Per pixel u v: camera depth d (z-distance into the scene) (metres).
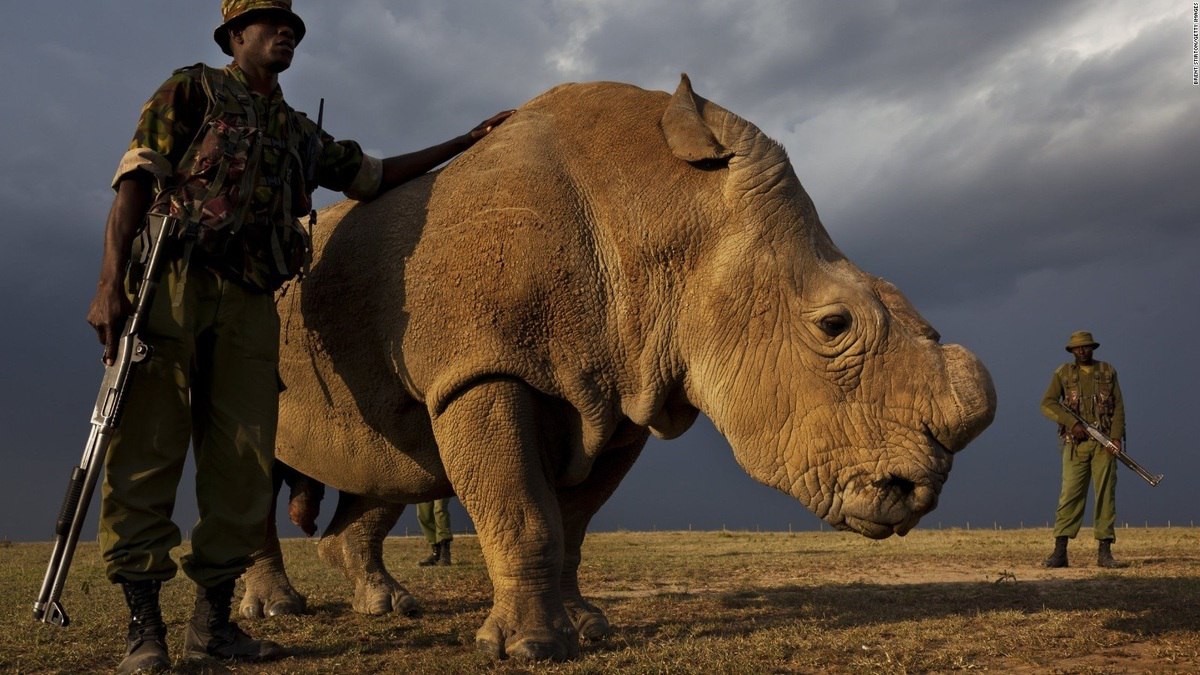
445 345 4.73
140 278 4.22
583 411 4.73
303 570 9.20
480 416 4.61
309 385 5.43
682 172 4.78
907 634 4.81
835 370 4.41
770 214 4.62
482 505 4.58
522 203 4.73
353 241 5.25
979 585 7.17
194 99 4.45
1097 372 9.82
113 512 4.11
